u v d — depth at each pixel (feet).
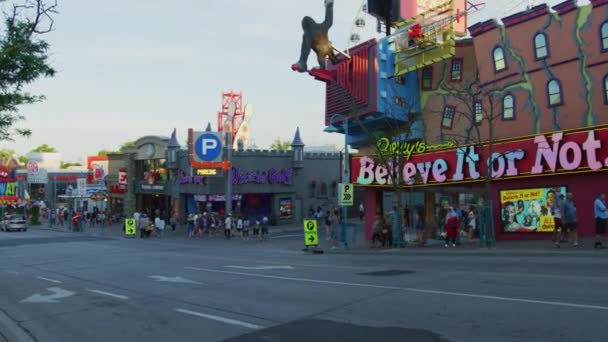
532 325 23.36
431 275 40.91
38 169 259.19
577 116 72.33
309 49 84.94
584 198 65.98
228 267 55.57
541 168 69.26
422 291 33.30
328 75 97.66
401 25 95.04
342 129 102.68
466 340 21.93
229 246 101.19
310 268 51.06
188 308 33.01
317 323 26.63
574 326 22.68
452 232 70.90
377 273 44.11
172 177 175.63
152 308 33.88
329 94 102.32
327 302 31.76
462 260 53.83
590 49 71.00
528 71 78.13
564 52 73.87
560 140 67.36
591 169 63.87
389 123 94.79
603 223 53.78
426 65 91.66
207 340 25.02
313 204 162.30
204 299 35.86
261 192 154.40
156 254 80.07
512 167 72.79
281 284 40.27
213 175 138.31
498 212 75.66
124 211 197.06
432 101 94.12
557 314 24.88
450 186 86.58
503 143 74.54
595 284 32.27
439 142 92.79
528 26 78.02
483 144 76.23
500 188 75.56
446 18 88.84
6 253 90.17
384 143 88.84
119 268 59.82
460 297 30.53
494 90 74.23
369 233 94.58
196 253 82.07
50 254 85.56
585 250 52.49
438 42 88.43
